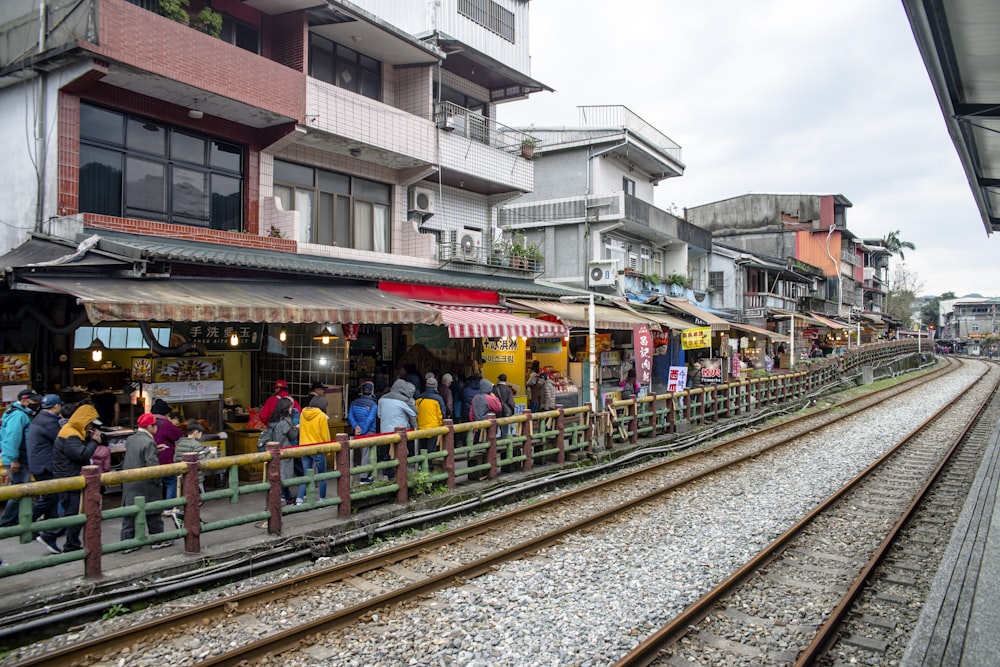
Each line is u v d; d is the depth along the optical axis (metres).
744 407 21.38
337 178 15.32
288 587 6.77
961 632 5.15
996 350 75.62
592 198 26.28
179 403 10.57
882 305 74.19
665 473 12.91
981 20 7.45
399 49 15.72
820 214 48.16
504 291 16.62
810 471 13.04
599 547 8.33
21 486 5.75
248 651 5.34
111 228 10.41
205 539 7.65
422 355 15.43
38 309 9.29
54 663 5.19
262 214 13.36
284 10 13.45
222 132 12.67
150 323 10.68
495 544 8.47
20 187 10.90
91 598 6.12
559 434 12.52
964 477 12.55
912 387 32.25
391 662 5.39
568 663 5.42
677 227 30.81
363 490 8.94
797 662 5.27
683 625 6.03
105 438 9.14
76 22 9.95
